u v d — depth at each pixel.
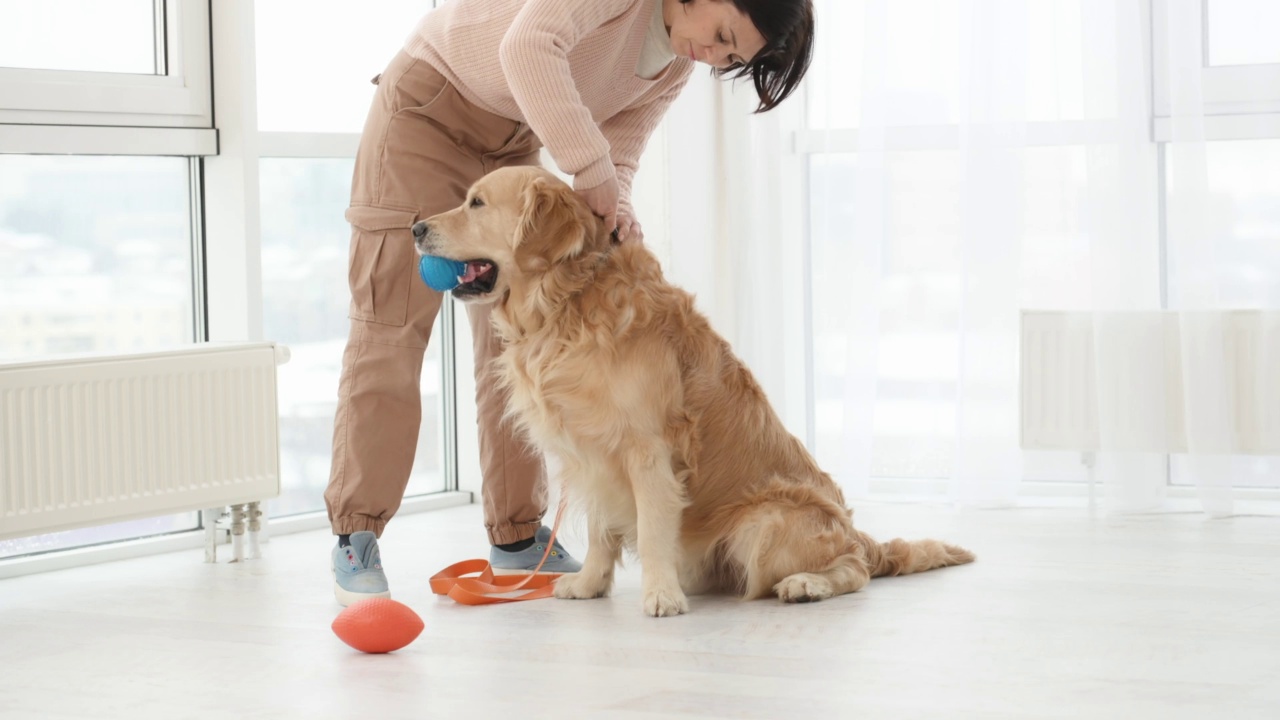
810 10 2.34
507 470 2.81
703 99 3.84
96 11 3.17
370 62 3.85
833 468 3.89
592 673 2.01
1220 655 2.08
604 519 2.54
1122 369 3.47
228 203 3.34
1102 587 2.60
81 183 3.14
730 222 3.86
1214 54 3.57
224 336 3.38
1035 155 3.66
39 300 3.08
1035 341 3.59
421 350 2.59
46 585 2.80
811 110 3.86
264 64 3.57
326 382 3.72
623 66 2.43
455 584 2.55
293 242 3.62
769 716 1.78
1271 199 3.53
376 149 2.53
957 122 3.71
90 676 2.05
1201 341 3.40
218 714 1.83
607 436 2.40
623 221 2.57
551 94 2.21
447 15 2.49
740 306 3.86
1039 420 3.60
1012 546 3.07
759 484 2.55
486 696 1.89
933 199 3.75
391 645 2.15
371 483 2.54
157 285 3.32
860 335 3.73
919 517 3.51
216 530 3.28
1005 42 3.58
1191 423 3.42
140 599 2.65
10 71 2.95
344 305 3.76
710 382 2.51
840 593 2.53
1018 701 1.84
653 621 2.35
